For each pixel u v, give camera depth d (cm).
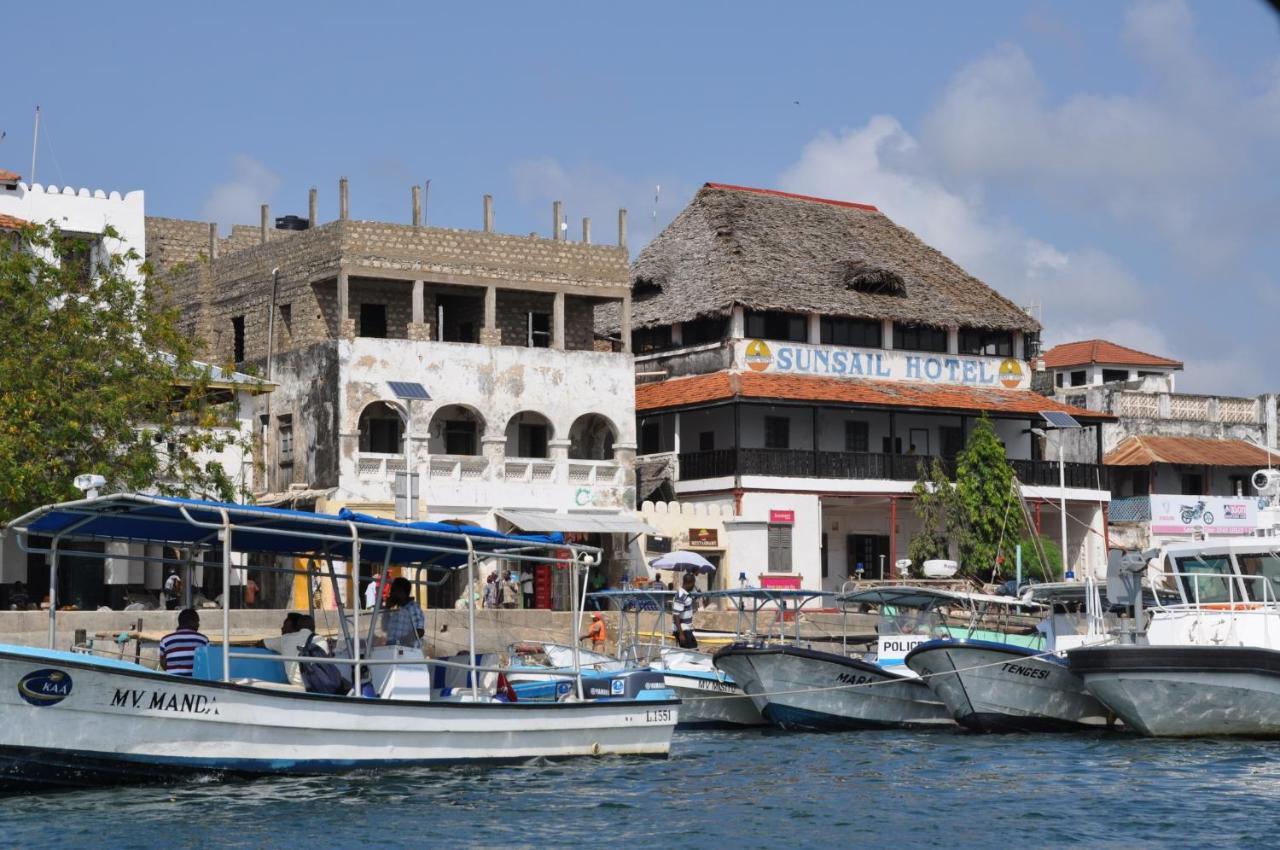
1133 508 8475
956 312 8169
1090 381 10519
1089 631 4622
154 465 5206
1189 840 2920
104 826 2820
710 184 8475
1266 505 4619
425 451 6600
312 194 6794
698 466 7556
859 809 3212
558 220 7119
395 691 3403
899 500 7738
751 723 4741
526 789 3288
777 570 7362
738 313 7650
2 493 4872
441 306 7056
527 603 6744
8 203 6812
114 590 5838
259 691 3119
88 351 5262
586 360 6988
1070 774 3653
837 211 8712
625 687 3778
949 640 4444
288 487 6681
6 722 2923
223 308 7225
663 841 2883
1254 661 4003
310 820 2919
